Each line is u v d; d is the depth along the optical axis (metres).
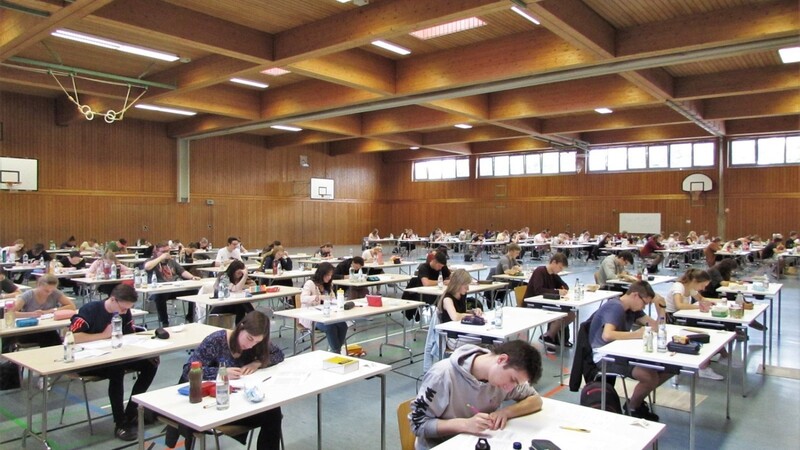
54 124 16.91
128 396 5.16
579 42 7.78
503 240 20.97
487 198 25.98
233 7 7.81
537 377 2.49
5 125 15.88
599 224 23.00
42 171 16.64
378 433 4.36
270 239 23.36
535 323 5.02
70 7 6.61
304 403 5.04
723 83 10.98
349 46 8.11
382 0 7.49
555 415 2.79
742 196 20.02
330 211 26.03
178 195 19.97
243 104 13.65
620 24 8.25
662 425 2.67
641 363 3.75
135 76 11.84
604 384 3.83
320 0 7.59
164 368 6.20
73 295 11.02
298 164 24.56
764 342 6.07
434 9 6.95
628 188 22.38
